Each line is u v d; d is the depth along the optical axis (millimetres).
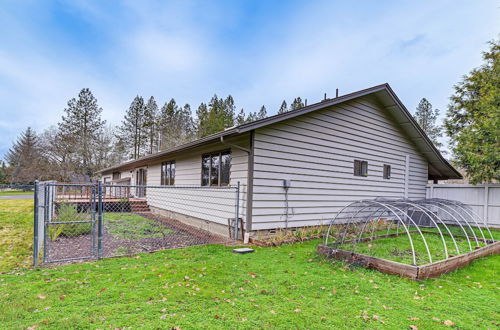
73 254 5121
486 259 5418
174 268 4254
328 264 4699
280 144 6660
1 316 2695
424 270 4051
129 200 12805
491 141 10008
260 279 3912
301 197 7051
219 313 2885
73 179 23062
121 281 3668
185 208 9336
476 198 10117
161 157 10922
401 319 2898
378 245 6105
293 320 2791
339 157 7898
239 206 6547
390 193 9461
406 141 10102
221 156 7434
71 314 2773
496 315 3055
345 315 2936
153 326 2596
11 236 6363
